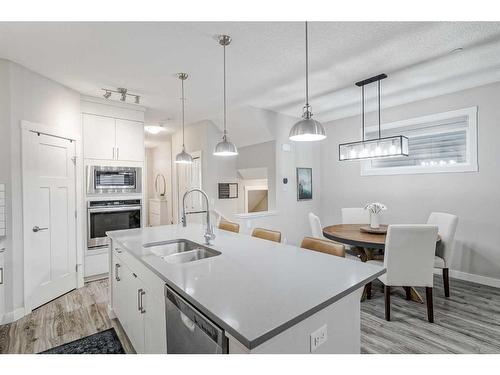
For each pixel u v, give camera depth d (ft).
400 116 13.47
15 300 8.52
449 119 12.02
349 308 4.20
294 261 5.43
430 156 12.71
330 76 9.89
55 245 10.12
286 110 14.47
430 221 11.11
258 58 8.42
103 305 9.53
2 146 8.36
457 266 11.67
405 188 13.37
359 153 10.06
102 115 12.16
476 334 7.32
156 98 12.21
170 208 20.80
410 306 9.09
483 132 10.95
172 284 4.25
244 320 3.07
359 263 5.29
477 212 11.14
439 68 9.32
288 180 15.56
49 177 9.89
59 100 10.33
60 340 7.32
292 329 3.30
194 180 17.29
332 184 16.71
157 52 7.98
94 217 11.86
